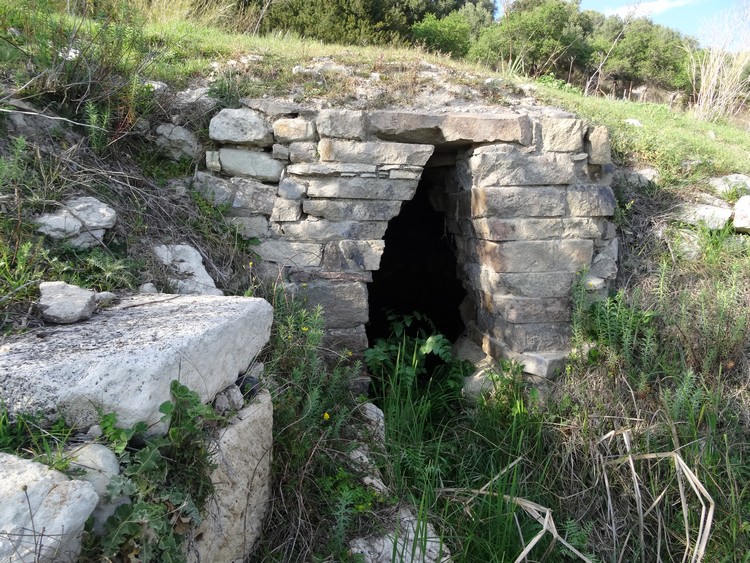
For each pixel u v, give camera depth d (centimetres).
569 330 387
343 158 370
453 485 342
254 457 242
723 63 848
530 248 379
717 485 319
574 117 402
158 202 358
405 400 387
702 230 434
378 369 399
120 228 321
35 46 376
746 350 379
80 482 154
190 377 201
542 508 294
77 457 167
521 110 441
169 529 176
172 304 257
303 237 375
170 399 189
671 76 1292
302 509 267
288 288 365
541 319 383
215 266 353
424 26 1064
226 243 366
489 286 398
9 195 280
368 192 374
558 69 1189
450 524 302
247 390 253
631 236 437
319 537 268
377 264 379
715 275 410
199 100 404
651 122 599
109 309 249
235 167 377
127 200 345
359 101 430
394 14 1016
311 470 283
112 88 373
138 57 393
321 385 321
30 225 279
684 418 346
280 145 373
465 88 477
